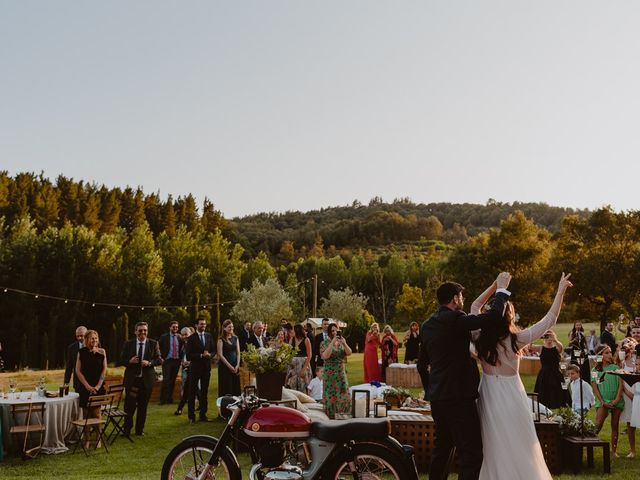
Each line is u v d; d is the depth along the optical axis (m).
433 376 5.03
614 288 44.25
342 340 10.15
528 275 53.03
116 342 47.62
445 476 5.21
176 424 12.16
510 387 5.01
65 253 57.53
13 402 9.41
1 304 53.59
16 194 74.94
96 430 9.97
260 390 9.59
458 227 174.25
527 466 4.88
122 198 97.75
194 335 12.55
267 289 62.03
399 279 86.31
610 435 11.08
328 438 5.11
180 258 71.38
